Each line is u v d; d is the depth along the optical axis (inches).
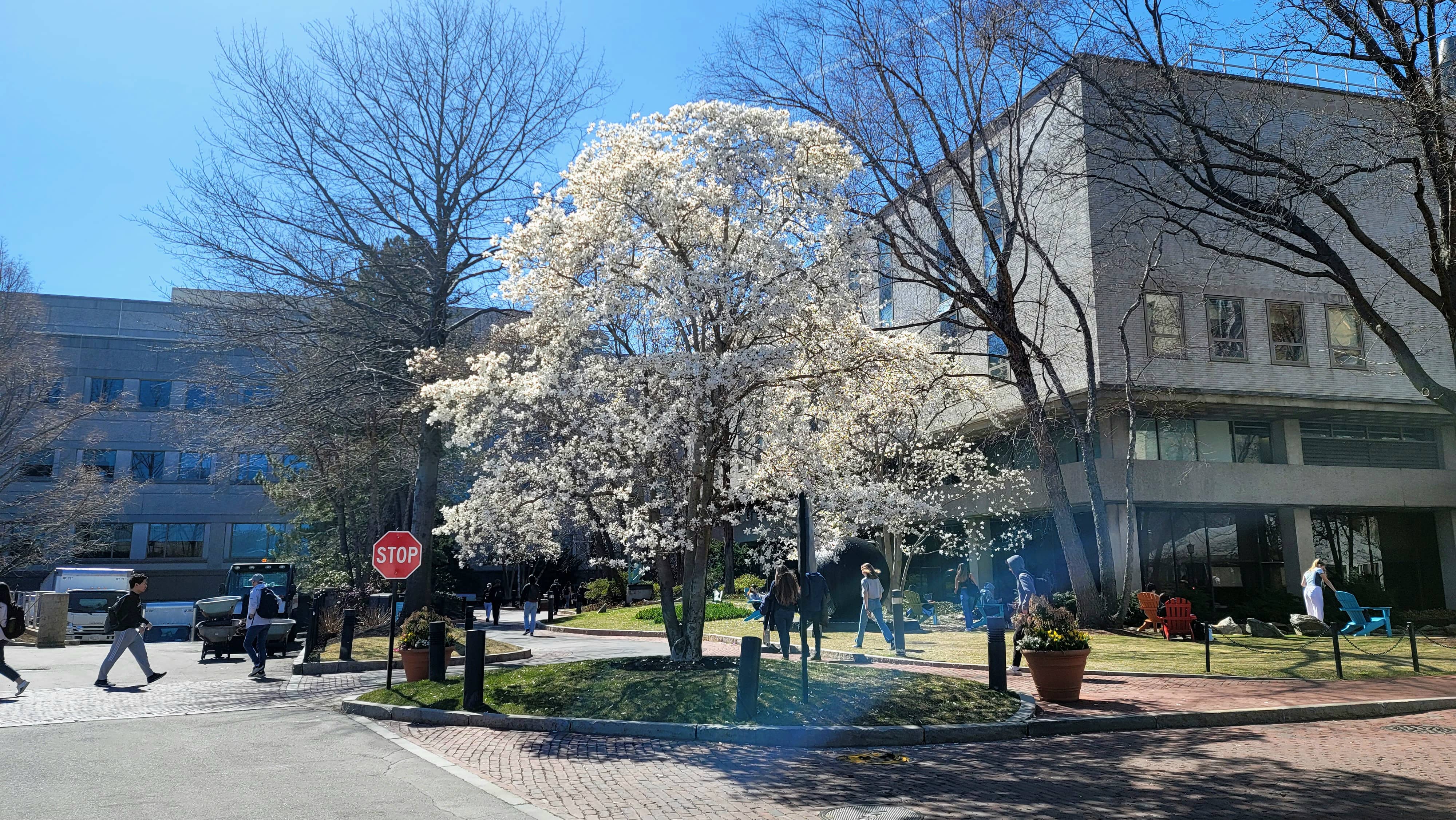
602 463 552.4
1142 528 1190.3
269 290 910.4
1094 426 949.2
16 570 1595.7
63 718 459.2
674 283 513.0
